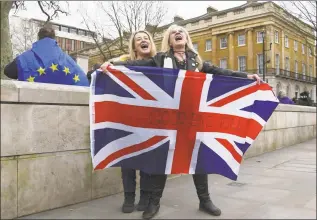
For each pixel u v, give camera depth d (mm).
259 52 45250
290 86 49531
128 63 3855
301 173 5969
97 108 3613
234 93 3969
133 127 3713
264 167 6539
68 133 4070
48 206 3881
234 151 3938
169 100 3756
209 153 3854
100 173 4453
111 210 3932
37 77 4250
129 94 3693
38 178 3779
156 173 3695
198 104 3834
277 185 5090
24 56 4293
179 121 3799
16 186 3580
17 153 3578
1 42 8500
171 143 3762
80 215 3730
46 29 4586
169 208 3986
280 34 44750
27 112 3666
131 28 26109
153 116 3742
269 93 4086
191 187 5016
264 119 4055
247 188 4914
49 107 3873
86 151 4281
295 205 4062
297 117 10602
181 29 3889
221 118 3918
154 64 3869
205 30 50594
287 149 9086
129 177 3891
